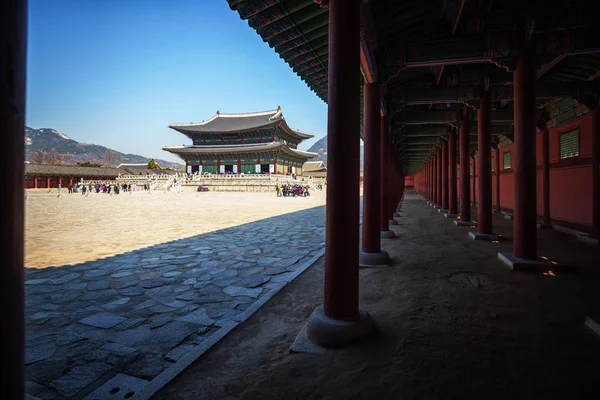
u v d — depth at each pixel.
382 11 5.25
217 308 4.47
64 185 62.88
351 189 3.22
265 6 4.09
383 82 6.26
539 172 11.96
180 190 48.81
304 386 2.54
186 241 9.80
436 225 12.07
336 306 3.27
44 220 15.35
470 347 3.05
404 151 21.05
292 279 5.72
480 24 5.64
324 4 3.44
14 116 0.94
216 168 64.81
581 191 9.47
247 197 38.25
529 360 2.81
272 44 5.05
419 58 5.89
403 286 4.98
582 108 9.39
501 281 5.11
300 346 3.15
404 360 2.85
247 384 2.59
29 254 7.97
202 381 2.66
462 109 11.23
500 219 13.73
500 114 11.06
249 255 7.85
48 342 3.50
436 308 4.06
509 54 5.68
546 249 7.38
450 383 2.51
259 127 60.78
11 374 0.96
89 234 11.16
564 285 4.84
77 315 4.25
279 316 4.07
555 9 5.39
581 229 9.44
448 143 15.81
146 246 9.02
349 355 2.96
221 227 13.01
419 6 5.45
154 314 4.27
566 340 3.16
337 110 3.19
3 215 0.93
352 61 3.18
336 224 3.24
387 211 9.45
